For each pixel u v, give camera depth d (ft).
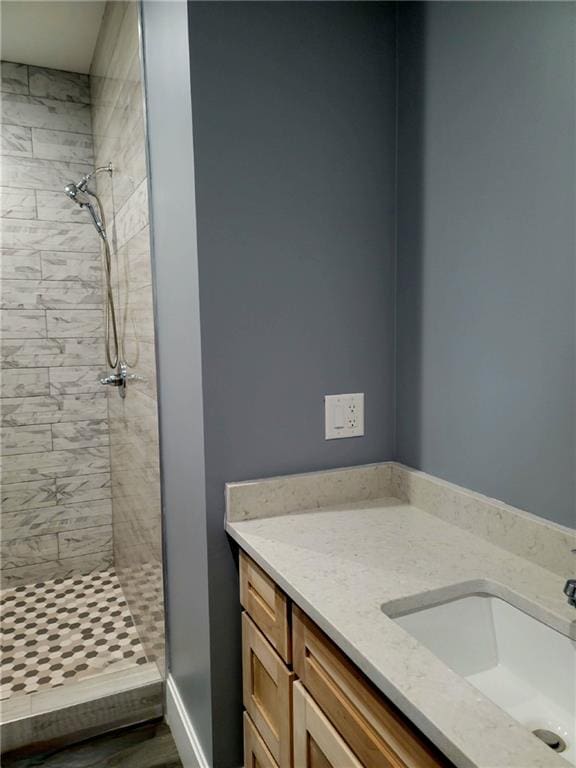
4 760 5.40
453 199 3.97
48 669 6.43
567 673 2.66
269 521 4.16
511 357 3.52
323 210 4.39
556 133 3.11
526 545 3.42
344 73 4.37
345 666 2.72
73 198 7.09
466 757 1.84
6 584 8.69
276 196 4.21
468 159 3.80
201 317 4.03
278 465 4.39
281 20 4.12
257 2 4.03
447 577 3.18
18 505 8.71
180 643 5.32
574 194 3.03
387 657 2.39
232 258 4.10
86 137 8.76
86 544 9.17
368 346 4.67
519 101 3.35
